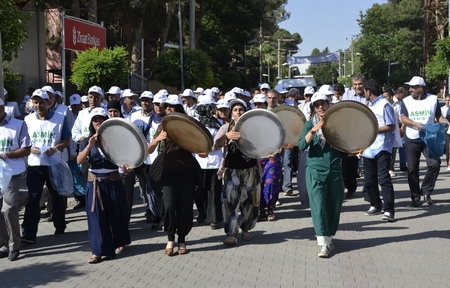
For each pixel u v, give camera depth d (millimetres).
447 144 17062
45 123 9094
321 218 7902
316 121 7996
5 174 8055
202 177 8820
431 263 7656
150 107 10141
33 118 9172
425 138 11062
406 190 13352
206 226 10055
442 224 9836
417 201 11297
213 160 9648
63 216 9555
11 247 8148
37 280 7168
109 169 8039
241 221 8797
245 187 8633
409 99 11203
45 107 9125
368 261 7777
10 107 11531
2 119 8234
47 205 10672
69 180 9148
